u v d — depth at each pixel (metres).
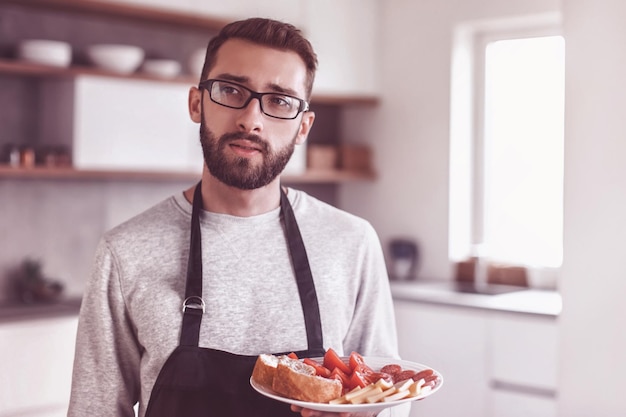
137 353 1.55
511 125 4.55
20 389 3.18
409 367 1.46
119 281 1.52
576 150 2.62
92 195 4.05
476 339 3.82
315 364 1.38
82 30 3.95
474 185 4.68
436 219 4.62
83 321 1.55
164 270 1.53
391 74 4.82
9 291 3.76
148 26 4.19
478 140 4.66
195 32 4.38
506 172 4.57
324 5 4.55
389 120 4.84
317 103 4.95
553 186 4.40
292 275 1.58
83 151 3.62
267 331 1.53
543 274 4.32
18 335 3.18
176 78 3.92
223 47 1.46
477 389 3.82
